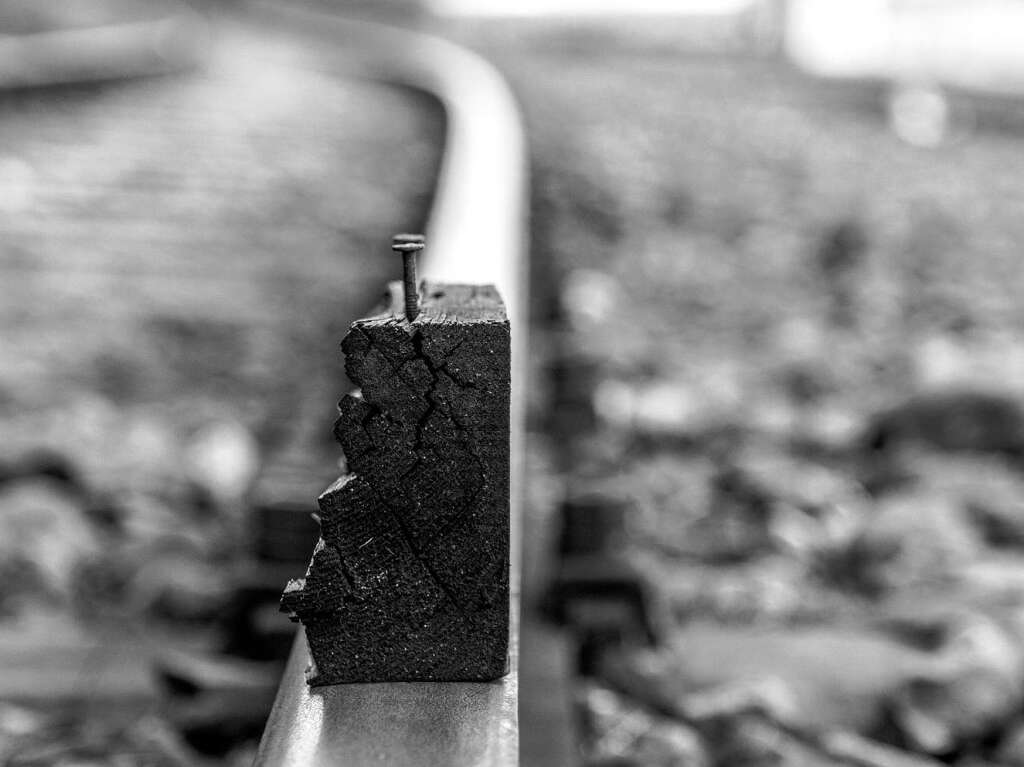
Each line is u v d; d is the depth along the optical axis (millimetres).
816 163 7309
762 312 3580
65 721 1107
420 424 747
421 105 7445
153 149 5562
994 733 1116
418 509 750
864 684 1132
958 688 1123
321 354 2873
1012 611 1261
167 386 2648
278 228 4297
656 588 1214
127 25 13188
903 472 1834
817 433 2137
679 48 16641
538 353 2182
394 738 713
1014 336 3223
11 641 1235
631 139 7273
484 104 5629
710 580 1438
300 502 1143
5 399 2455
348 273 3713
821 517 1678
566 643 1110
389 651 756
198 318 3176
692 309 3590
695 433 2135
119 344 2914
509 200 1950
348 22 19484
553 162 5516
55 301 3326
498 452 748
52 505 1582
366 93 8555
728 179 6371
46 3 13008
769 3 15125
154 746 1058
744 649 1184
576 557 1200
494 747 708
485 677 759
